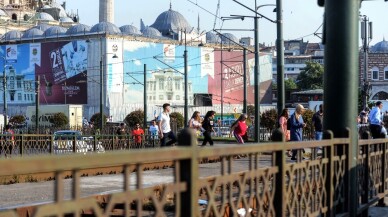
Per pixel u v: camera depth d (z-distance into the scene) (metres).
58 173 6.15
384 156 20.09
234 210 9.41
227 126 106.19
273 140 11.32
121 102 149.88
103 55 148.88
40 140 46.97
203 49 166.88
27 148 46.12
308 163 12.69
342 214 15.14
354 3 15.90
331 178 14.20
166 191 7.73
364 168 17.48
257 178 10.34
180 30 176.38
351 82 15.85
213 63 169.25
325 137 14.33
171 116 120.12
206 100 167.00
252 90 177.88
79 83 153.00
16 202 20.47
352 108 15.91
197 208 8.22
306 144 12.48
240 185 9.64
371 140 17.91
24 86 161.50
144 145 58.31
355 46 15.94
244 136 38.72
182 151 7.86
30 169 5.73
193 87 164.25
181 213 8.08
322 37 16.28
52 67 157.38
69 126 103.06
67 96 154.62
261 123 84.88
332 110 15.88
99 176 29.77
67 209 6.25
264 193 10.52
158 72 157.00
